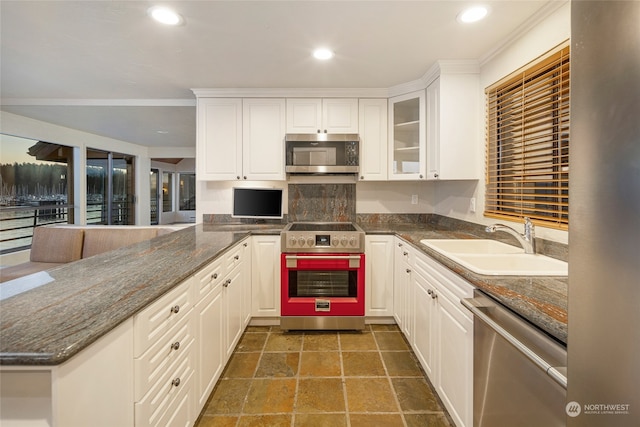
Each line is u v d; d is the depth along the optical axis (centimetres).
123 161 616
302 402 169
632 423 44
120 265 141
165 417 111
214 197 320
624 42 44
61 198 465
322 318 254
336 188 317
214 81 262
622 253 45
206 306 155
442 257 159
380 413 161
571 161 52
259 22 172
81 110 347
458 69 227
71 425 71
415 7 158
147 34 186
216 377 170
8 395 70
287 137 273
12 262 388
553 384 80
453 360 142
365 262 256
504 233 201
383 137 284
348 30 181
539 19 165
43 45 200
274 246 261
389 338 244
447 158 229
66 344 69
